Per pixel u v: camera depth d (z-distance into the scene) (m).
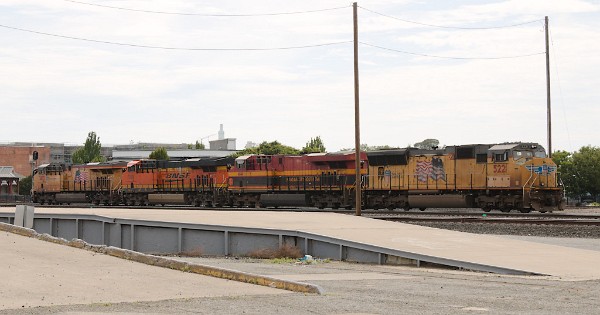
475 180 47.94
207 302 12.41
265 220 32.25
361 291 14.40
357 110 41.91
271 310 11.52
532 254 21.23
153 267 17.62
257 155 61.78
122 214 37.09
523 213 46.19
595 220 35.53
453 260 19.94
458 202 48.44
